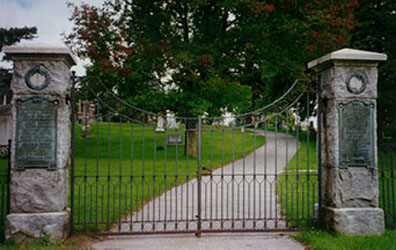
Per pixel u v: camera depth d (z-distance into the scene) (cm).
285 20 1448
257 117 633
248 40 1594
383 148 599
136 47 1483
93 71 1484
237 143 2331
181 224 630
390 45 1845
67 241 510
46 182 508
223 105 1575
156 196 883
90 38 1370
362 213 546
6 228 496
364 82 559
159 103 1492
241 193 944
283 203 805
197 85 1542
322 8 1480
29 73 507
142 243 518
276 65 1541
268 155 1842
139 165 1366
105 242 521
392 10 1853
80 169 1252
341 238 513
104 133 2512
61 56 510
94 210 717
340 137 554
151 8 1622
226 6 1389
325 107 584
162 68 1479
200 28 1672
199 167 564
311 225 602
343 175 553
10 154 521
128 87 1564
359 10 1961
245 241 532
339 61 555
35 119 507
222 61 1570
